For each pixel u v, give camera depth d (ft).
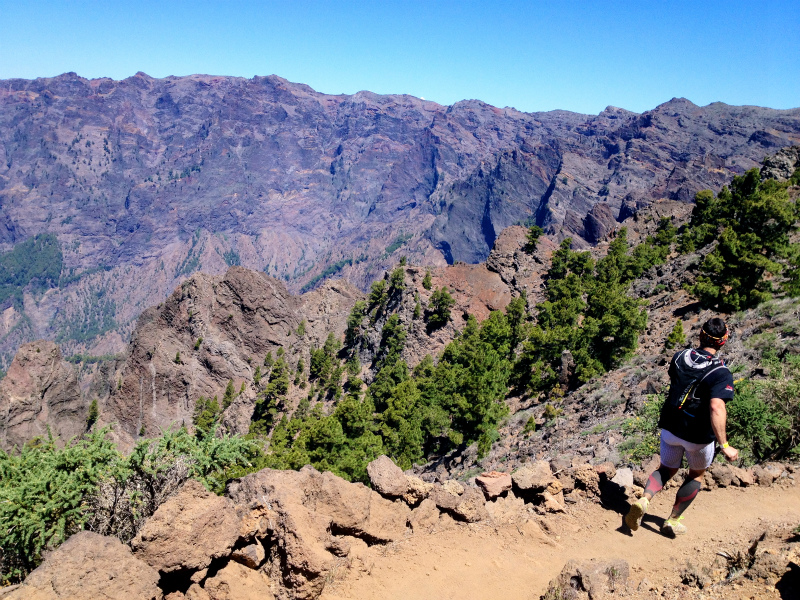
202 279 579.48
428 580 24.66
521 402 229.86
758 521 29.94
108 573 18.94
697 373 26.45
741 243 190.08
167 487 28.48
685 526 29.68
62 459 27.53
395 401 215.31
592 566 23.91
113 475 27.35
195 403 522.47
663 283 313.12
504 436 184.03
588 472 34.50
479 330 342.44
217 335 564.30
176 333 563.07
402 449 203.10
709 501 34.24
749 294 187.73
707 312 202.90
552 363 227.20
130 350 552.82
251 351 568.82
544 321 330.54
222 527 22.11
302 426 248.52
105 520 27.78
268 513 23.72
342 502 26.25
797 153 393.50
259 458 141.90
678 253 386.32
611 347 208.95
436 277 496.64
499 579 25.18
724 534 28.27
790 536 24.48
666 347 176.65
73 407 478.18
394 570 25.27
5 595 18.19
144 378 532.73
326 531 24.20
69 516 26.84
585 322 215.92
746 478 36.88
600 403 142.61
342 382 452.76
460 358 284.20
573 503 33.65
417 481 30.66
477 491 31.42
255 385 454.40
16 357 464.24
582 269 439.63
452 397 197.16
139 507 27.76
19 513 26.30
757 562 21.94
